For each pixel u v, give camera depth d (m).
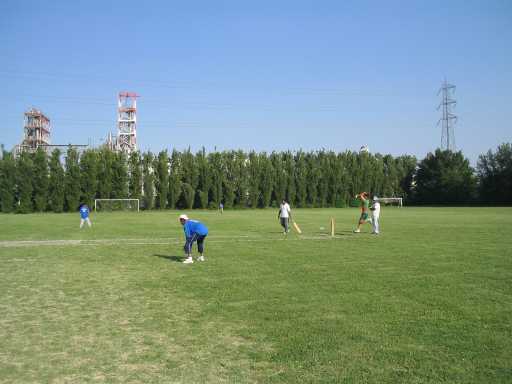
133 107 97.81
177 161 74.31
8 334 7.78
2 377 5.95
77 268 14.31
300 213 56.78
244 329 7.96
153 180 71.38
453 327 7.97
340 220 39.66
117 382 5.80
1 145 61.75
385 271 13.31
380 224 33.12
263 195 79.88
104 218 45.03
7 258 16.47
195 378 5.93
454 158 88.25
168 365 6.37
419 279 12.09
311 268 13.90
